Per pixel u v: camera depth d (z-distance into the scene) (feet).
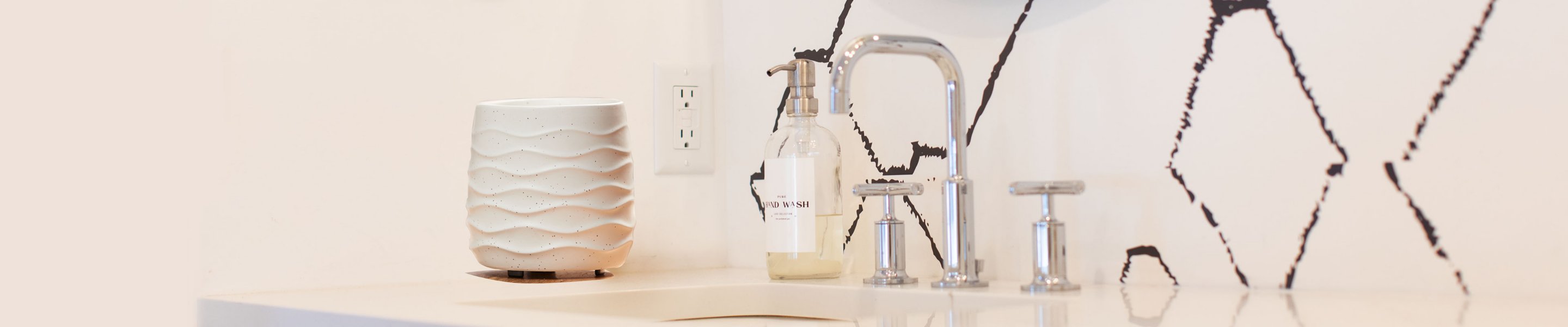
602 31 4.53
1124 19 3.41
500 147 3.84
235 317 3.49
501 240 3.87
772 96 4.56
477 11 4.27
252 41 3.83
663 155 4.64
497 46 4.31
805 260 3.92
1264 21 3.08
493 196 3.85
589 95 4.49
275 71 3.87
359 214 4.01
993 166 3.80
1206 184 3.22
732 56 4.78
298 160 3.91
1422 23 2.79
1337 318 2.42
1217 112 3.19
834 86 3.26
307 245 3.91
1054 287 3.24
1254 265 3.12
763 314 3.93
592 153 3.86
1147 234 3.37
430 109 4.17
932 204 3.96
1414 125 2.81
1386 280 2.88
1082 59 3.52
